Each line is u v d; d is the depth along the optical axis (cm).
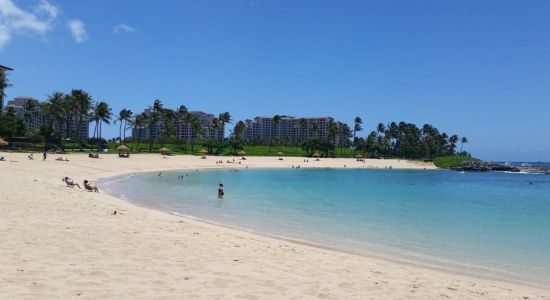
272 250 1529
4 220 1576
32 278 898
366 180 7900
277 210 3142
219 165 11050
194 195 4012
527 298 1145
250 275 1096
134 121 14162
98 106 12362
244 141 19488
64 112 11494
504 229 2614
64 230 1484
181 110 15938
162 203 3247
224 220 2548
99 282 911
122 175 6350
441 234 2362
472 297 1097
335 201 3984
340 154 18375
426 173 12075
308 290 1001
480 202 4416
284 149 18150
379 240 2117
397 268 1438
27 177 3819
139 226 1769
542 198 5028
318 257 1484
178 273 1046
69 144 12794
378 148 19138
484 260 1758
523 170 15562
